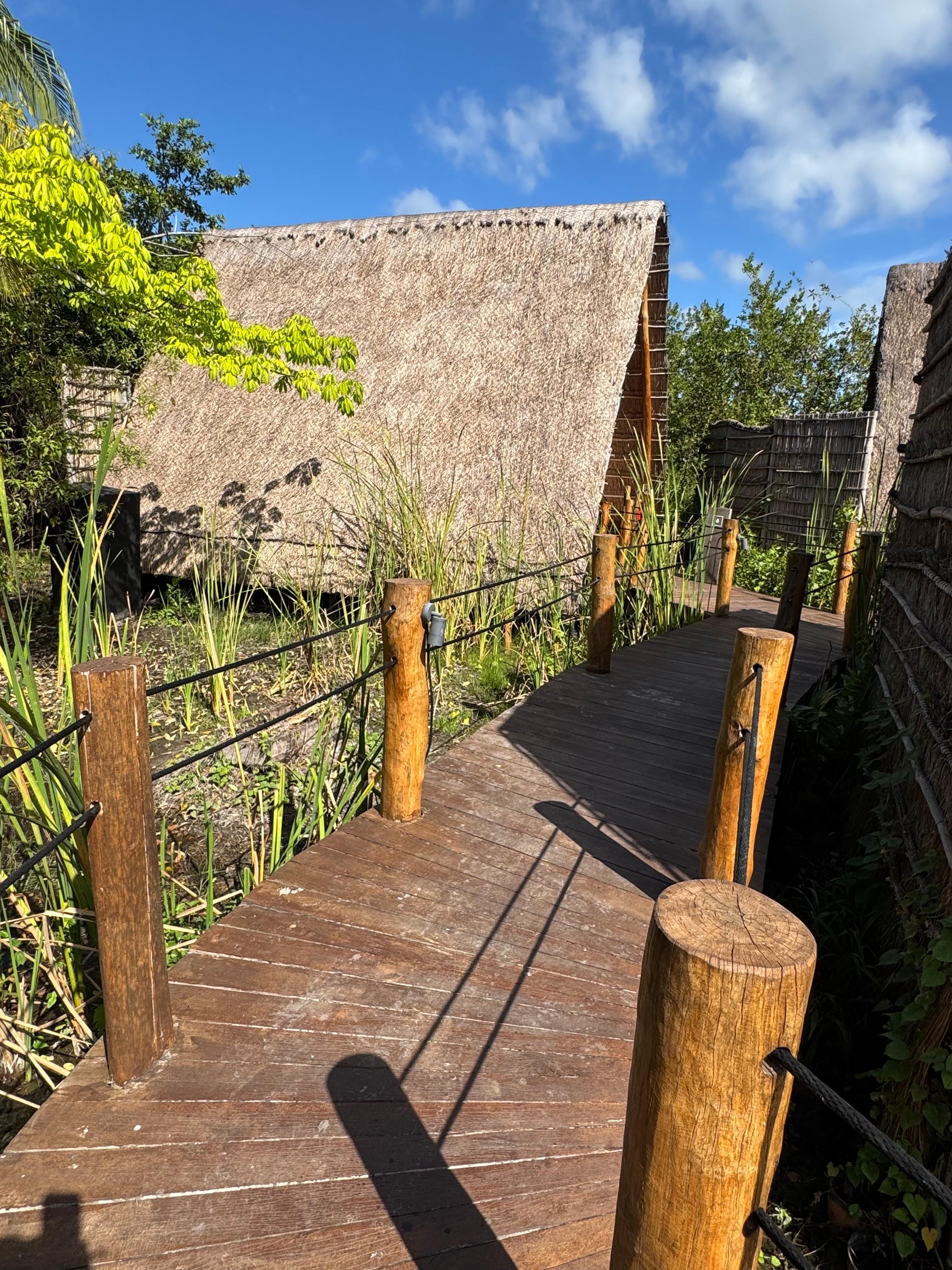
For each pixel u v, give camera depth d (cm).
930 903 245
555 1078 200
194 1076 192
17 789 312
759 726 230
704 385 1689
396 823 330
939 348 427
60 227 495
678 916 94
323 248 1003
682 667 602
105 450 297
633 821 343
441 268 917
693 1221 95
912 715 348
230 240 1066
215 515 807
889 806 358
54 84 787
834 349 1672
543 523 734
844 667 643
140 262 526
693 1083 90
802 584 580
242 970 232
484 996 228
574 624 712
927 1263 215
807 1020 301
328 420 870
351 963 239
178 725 542
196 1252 151
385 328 905
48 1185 161
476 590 364
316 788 358
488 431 793
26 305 705
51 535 736
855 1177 234
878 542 646
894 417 1064
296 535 801
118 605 756
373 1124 182
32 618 685
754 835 276
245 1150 173
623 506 1013
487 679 634
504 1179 171
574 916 270
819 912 355
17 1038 253
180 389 974
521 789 371
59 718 374
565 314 820
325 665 617
